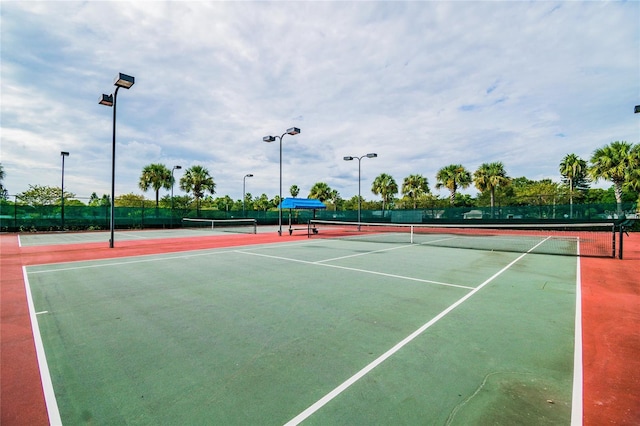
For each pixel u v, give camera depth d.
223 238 20.86
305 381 3.15
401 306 5.62
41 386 3.10
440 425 2.49
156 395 2.93
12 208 25.52
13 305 5.70
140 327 4.63
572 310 5.41
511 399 2.85
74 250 13.86
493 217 28.98
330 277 8.05
